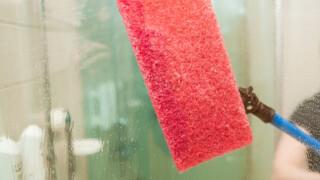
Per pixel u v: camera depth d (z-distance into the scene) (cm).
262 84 73
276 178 73
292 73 73
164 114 64
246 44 73
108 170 74
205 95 64
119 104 74
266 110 66
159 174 76
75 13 70
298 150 71
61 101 70
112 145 74
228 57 67
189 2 63
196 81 63
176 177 76
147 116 74
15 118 66
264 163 74
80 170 72
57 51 70
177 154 64
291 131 68
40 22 68
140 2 62
